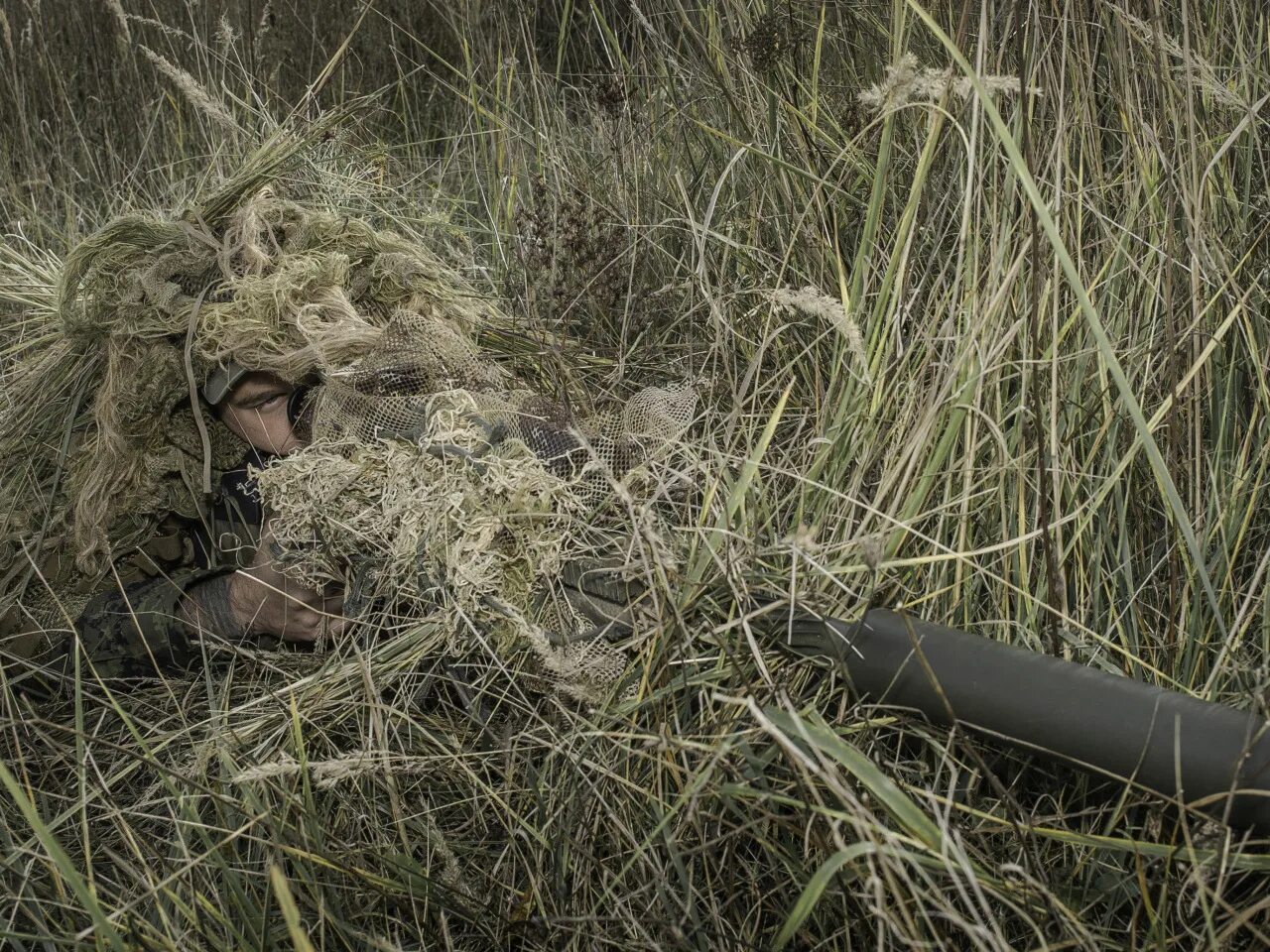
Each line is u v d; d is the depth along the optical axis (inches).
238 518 62.6
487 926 47.5
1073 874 44.0
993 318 52.2
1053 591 48.1
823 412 56.2
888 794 37.9
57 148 116.1
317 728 53.4
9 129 121.0
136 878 47.2
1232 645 45.5
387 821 53.4
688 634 45.1
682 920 44.2
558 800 49.4
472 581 47.6
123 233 64.5
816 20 75.1
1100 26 59.7
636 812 48.7
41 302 86.1
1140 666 49.3
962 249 52.6
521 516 48.1
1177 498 43.3
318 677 55.2
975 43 64.4
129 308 60.2
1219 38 64.8
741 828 43.1
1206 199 56.9
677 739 43.8
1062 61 54.0
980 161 54.4
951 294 58.1
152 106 118.0
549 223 78.0
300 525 50.5
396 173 104.7
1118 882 43.6
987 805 47.5
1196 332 52.6
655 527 51.5
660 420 54.5
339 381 54.1
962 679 42.1
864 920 43.6
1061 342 55.9
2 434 70.4
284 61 121.3
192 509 62.8
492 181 95.0
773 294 49.3
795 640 46.4
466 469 48.7
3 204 113.0
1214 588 50.1
